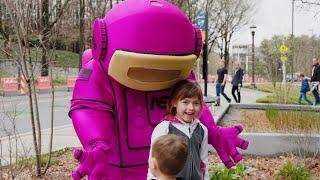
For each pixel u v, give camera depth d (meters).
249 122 11.02
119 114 3.42
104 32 3.28
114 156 3.43
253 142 7.51
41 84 25.33
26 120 12.27
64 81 28.27
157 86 3.37
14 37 6.31
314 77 17.69
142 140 3.45
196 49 3.45
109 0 16.39
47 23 6.39
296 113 9.70
